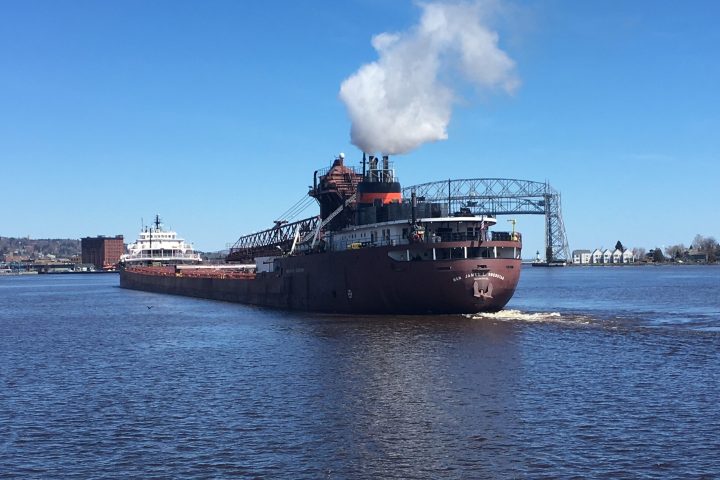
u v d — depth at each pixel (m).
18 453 27.83
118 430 30.64
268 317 77.00
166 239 183.62
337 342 53.50
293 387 38.09
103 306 109.06
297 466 25.86
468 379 39.19
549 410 32.38
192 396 36.69
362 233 77.06
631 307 89.62
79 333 67.94
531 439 28.27
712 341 53.06
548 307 91.50
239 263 151.88
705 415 31.14
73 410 34.31
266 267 109.44
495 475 24.69
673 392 35.56
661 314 77.12
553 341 52.81
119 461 26.69
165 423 31.55
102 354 52.69
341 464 25.98
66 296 147.12
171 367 45.75
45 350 55.59
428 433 29.28
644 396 34.78
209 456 27.03
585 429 29.39
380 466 25.72
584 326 62.09
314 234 91.44
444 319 66.00
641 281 189.00
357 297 71.56
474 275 64.69
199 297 125.81
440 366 43.06
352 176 88.69
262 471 25.44
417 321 65.00
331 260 74.88
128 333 66.56
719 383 37.59
